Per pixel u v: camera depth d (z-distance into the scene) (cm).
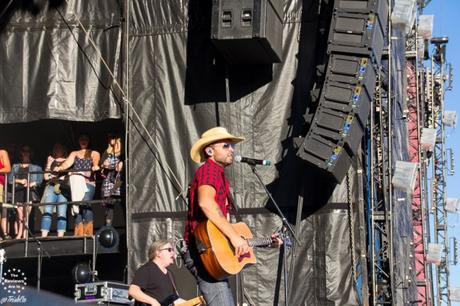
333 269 1220
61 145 1430
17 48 1377
